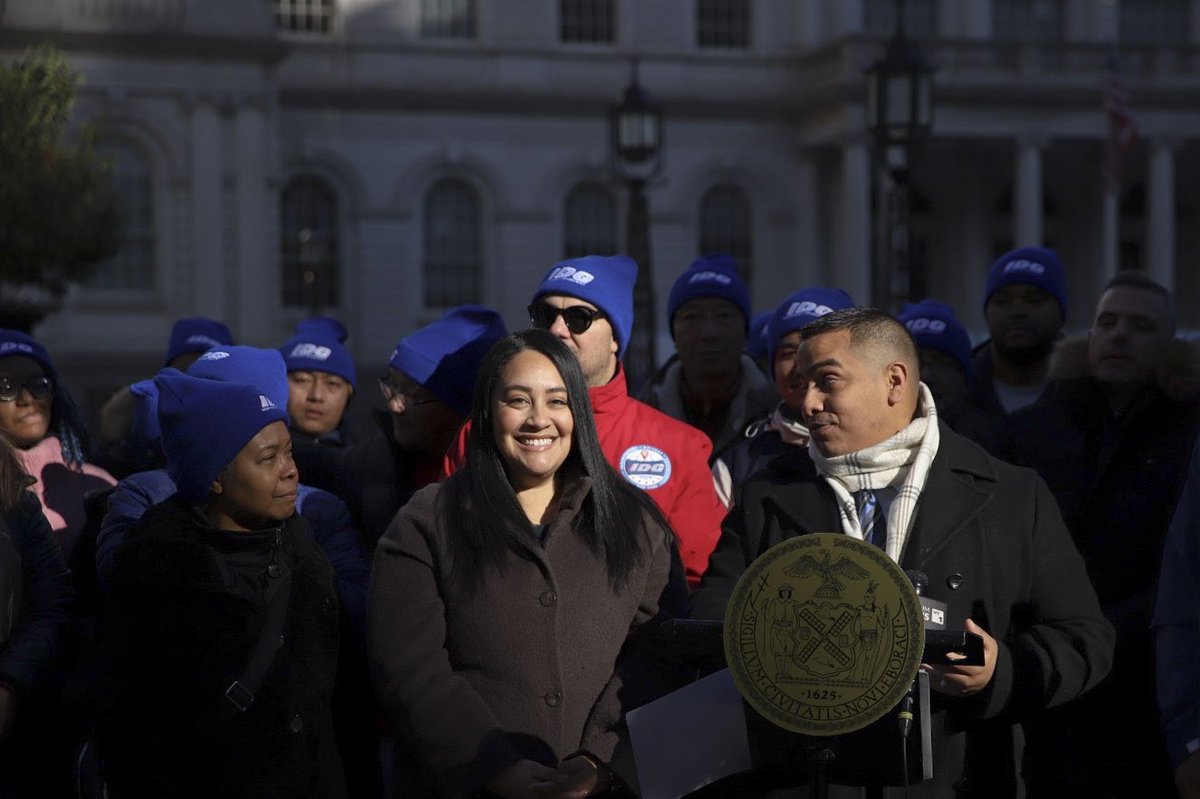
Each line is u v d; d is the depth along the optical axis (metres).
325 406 7.50
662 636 3.84
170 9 31.91
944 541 4.11
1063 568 4.23
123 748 4.22
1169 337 5.51
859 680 3.56
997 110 36.78
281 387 5.15
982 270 38.97
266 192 32.72
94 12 31.45
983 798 4.20
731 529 4.36
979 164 38.81
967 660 3.62
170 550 4.29
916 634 3.54
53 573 5.05
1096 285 39.66
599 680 4.18
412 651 4.12
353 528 5.41
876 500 4.27
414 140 35.66
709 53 37.72
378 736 4.84
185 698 4.23
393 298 35.50
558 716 4.11
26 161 20.80
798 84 37.94
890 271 13.67
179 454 4.46
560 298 5.17
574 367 4.30
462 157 35.84
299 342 7.54
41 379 5.96
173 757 4.21
